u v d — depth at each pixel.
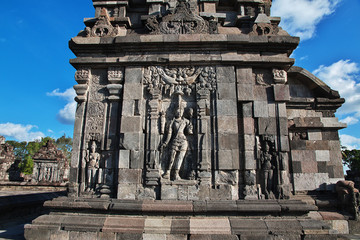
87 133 9.04
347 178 22.66
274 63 9.20
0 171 25.48
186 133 8.81
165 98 9.17
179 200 8.12
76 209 8.00
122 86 9.29
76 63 9.36
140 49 9.34
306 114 11.45
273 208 7.69
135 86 9.14
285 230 7.33
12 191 19.80
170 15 9.63
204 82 9.08
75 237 7.41
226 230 7.31
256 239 7.19
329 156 10.90
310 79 11.33
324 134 11.19
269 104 9.04
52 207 7.99
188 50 9.35
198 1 11.02
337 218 9.43
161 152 8.66
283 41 9.10
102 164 8.84
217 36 9.11
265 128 8.79
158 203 7.88
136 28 10.70
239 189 8.34
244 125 8.77
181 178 8.55
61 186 20.95
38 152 26.92
